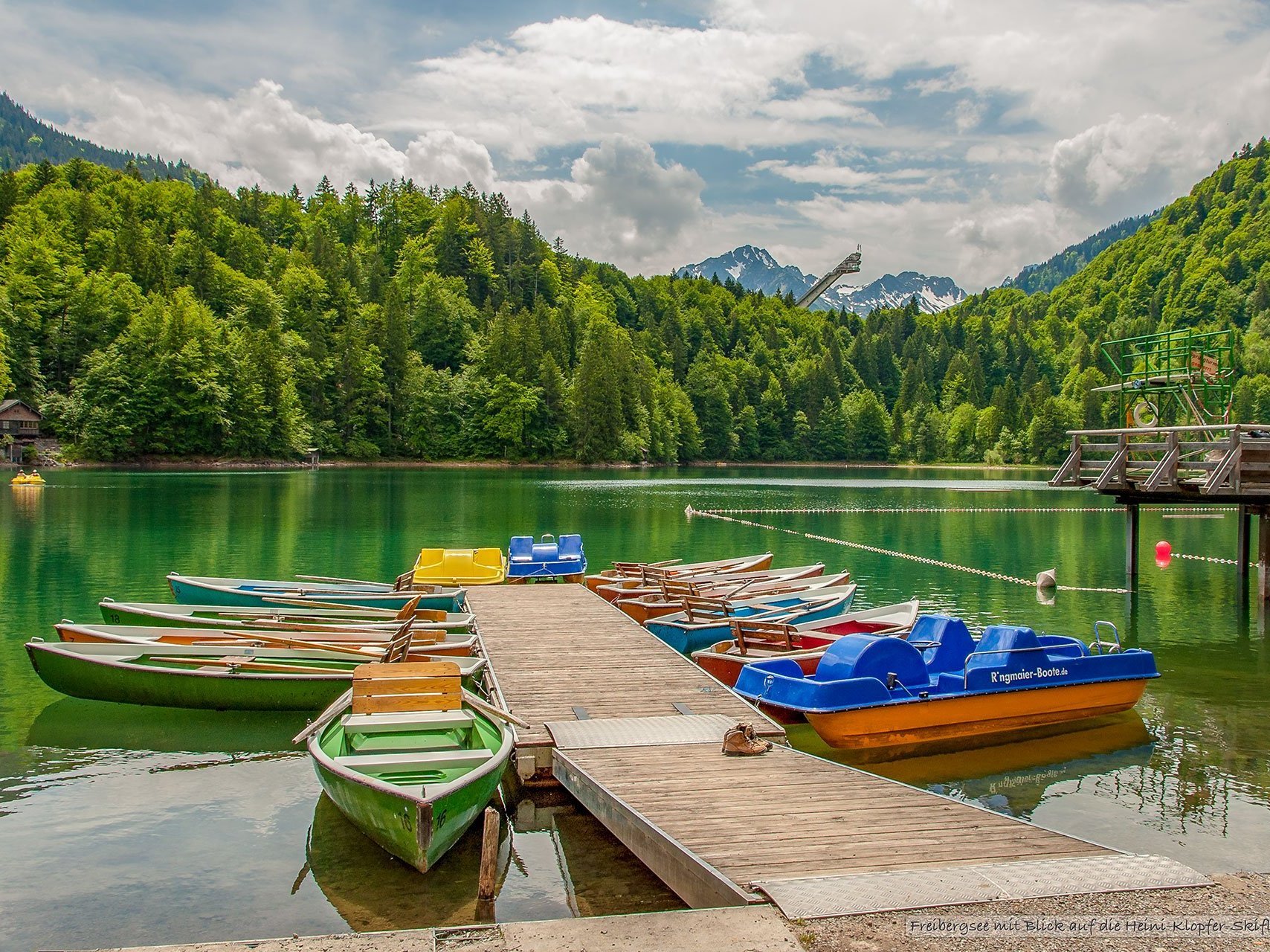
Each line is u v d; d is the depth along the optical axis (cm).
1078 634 1733
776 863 605
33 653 1155
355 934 493
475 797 757
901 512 4606
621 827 737
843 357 15725
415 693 887
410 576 1830
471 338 11894
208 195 13675
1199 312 14912
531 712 1042
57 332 8594
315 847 792
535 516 4069
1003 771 1004
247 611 1502
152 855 774
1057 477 2298
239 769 995
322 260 12575
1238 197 17400
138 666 1151
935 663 1170
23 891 708
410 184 17438
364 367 9912
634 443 10625
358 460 9662
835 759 1042
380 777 801
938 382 16362
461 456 10212
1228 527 3862
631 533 3462
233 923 660
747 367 13688
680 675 1223
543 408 10375
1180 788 951
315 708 1181
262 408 8506
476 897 698
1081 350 14575
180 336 8075
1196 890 549
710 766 842
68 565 2381
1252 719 1196
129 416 7744
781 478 8544
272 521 3584
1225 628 1794
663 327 14825
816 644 1309
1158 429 2042
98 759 1024
